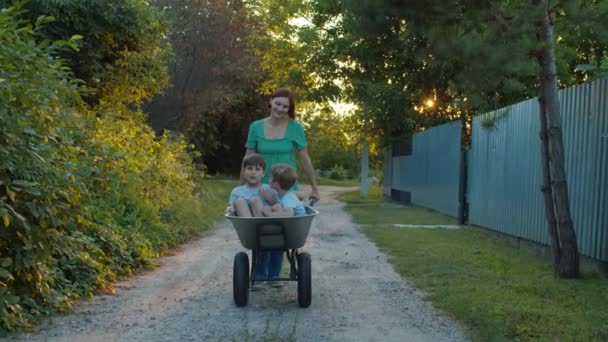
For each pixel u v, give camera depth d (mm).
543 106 7719
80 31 12891
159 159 12617
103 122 11211
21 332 5199
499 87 9680
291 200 6316
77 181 6145
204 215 13992
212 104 25469
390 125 22578
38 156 5316
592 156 8000
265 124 6637
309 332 5367
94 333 5273
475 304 6043
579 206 8352
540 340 4875
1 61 5617
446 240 11281
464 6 6938
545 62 7527
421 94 22234
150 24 14438
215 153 41750
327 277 7824
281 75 27234
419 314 5969
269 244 6012
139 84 15125
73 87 6965
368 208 19891
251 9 24547
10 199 5281
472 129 13750
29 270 5652
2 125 5121
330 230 13172
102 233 7812
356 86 22891
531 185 9984
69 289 6320
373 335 5293
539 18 6965
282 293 6898
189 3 22438
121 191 9867
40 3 11891
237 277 6203
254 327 5516
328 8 22250
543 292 6613
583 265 8258
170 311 6070
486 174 12570
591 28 7359
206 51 22953
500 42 7020
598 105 7895
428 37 7242
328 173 61406
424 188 19312
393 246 10422
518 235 10445
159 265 8719
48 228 5852
